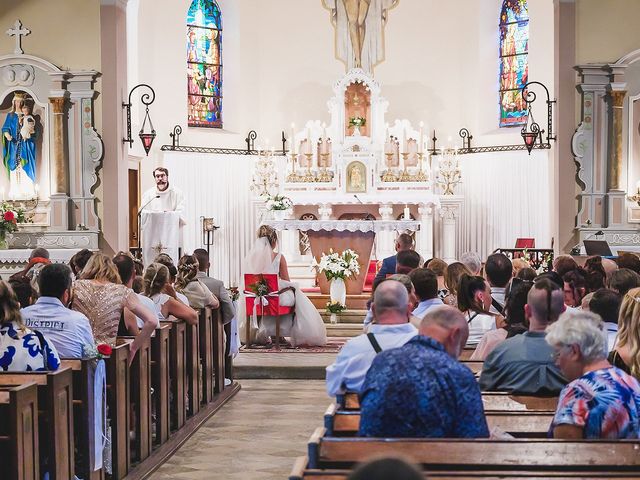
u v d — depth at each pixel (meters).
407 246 10.77
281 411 9.70
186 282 10.03
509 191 20.80
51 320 6.11
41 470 5.65
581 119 14.15
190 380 9.06
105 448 6.62
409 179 20.80
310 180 21.09
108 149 13.78
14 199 13.90
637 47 14.06
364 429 3.86
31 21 13.87
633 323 4.90
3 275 13.62
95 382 6.09
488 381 5.19
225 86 22.22
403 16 22.38
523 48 21.23
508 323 6.27
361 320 14.79
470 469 3.62
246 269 13.39
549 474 3.36
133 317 7.67
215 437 8.43
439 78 22.27
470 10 21.97
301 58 22.59
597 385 4.00
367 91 21.02
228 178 21.41
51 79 13.77
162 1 20.47
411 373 3.82
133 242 19.56
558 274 8.20
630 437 3.97
